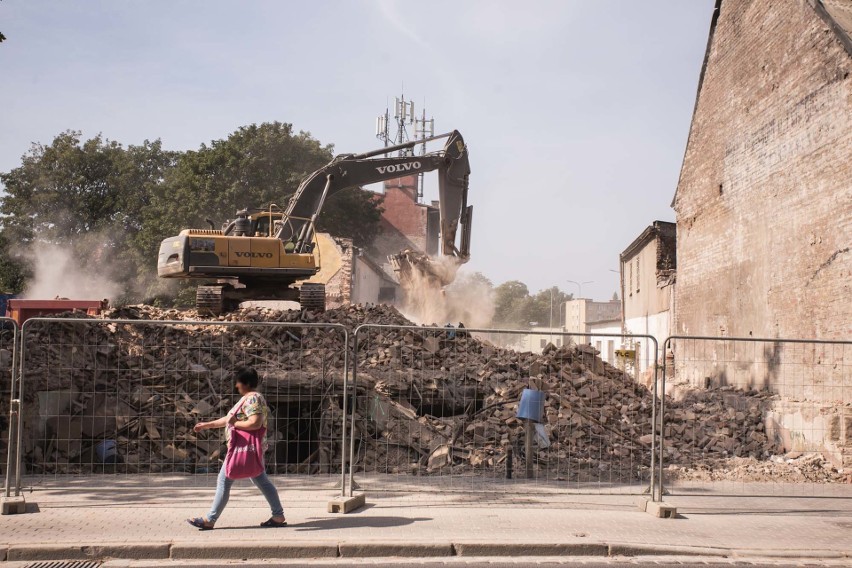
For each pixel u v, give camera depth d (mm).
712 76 22609
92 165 62844
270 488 7535
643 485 10500
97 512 8133
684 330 24891
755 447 14523
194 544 6809
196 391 13023
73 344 13141
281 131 56812
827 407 13320
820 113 16047
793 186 17297
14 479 9992
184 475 10844
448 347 17188
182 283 54938
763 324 18781
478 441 12586
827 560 6910
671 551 7016
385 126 84438
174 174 58062
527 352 18062
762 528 7961
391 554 6910
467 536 7219
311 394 13000
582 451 12836
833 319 15320
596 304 93000
